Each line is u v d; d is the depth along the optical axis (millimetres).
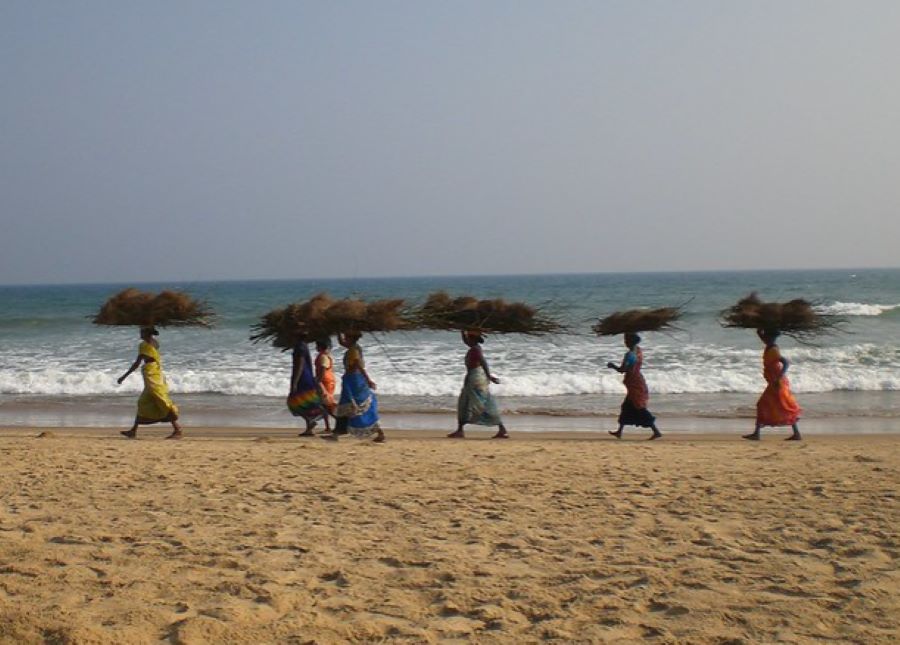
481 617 5113
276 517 7605
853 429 15211
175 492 8656
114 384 21266
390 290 107125
